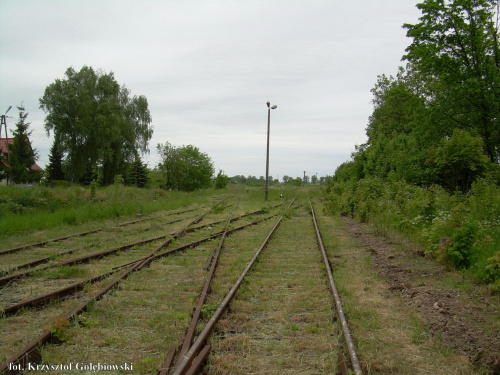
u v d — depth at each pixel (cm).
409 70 3838
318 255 1064
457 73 2086
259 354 469
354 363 413
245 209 2633
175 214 2250
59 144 5162
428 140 2219
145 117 5856
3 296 666
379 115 4469
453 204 1243
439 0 2019
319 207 2917
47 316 568
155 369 414
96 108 5316
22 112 5588
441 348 493
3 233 1342
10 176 4528
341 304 612
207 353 448
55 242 1207
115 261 959
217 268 885
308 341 500
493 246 823
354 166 3228
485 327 544
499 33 2073
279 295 700
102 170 5544
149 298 664
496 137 2023
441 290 718
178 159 5416
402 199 1479
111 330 526
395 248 1138
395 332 544
